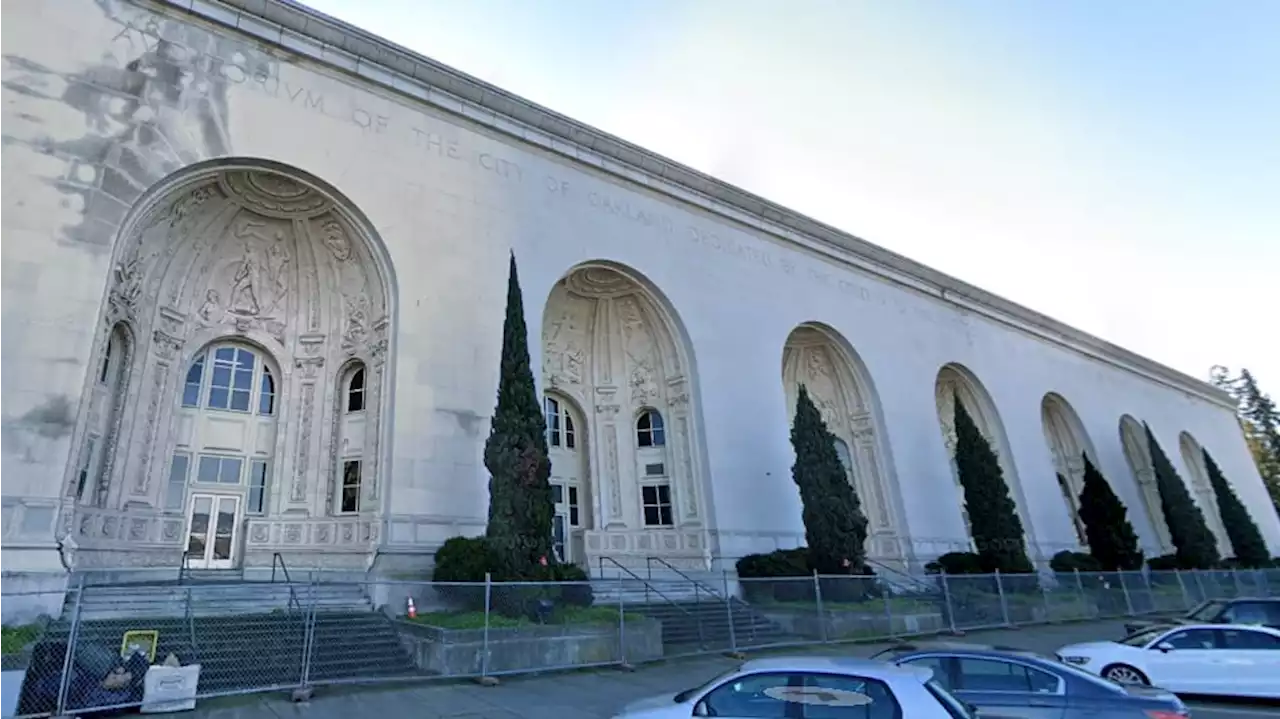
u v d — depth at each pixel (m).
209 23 17.66
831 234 31.30
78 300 13.99
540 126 23.11
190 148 16.34
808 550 21.23
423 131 20.61
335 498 18.50
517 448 15.54
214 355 19.23
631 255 24.22
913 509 28.89
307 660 10.65
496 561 14.46
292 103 18.31
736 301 26.86
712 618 17.66
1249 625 11.58
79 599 9.84
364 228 18.69
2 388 12.84
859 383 30.56
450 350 18.69
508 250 20.94
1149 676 11.51
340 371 19.53
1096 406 42.25
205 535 17.92
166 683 9.41
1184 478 47.09
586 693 10.98
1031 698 7.54
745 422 25.19
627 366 26.42
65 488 13.08
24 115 14.48
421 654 12.55
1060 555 30.02
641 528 24.56
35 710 8.73
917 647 8.51
